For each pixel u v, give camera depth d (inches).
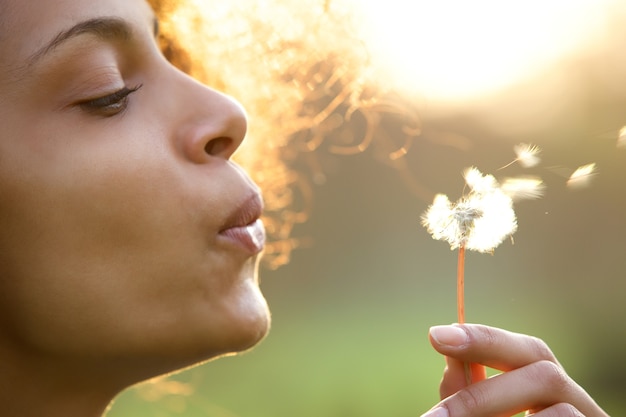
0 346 60.7
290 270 490.0
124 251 58.9
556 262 456.1
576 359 359.3
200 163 62.1
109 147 59.2
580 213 436.5
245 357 334.6
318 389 294.2
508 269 472.4
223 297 61.3
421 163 349.1
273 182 124.3
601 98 296.0
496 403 64.3
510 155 330.3
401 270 495.2
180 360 61.9
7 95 58.6
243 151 117.0
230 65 111.7
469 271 491.8
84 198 58.3
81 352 60.1
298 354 343.0
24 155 58.2
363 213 486.0
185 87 64.4
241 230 62.7
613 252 442.3
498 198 62.7
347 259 492.7
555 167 64.3
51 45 58.7
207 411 261.9
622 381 338.3
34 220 58.2
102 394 64.1
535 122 313.9
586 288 442.6
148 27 64.7
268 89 117.8
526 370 65.6
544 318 406.6
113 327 59.1
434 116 337.4
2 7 58.9
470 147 335.0
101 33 60.4
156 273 59.3
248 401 275.9
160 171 59.9
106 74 60.1
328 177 471.5
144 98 62.7
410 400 293.3
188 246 60.0
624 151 298.8
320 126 125.8
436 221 63.0
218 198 61.4
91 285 58.6
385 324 399.9
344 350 349.4
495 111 323.0
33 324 59.4
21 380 61.6
